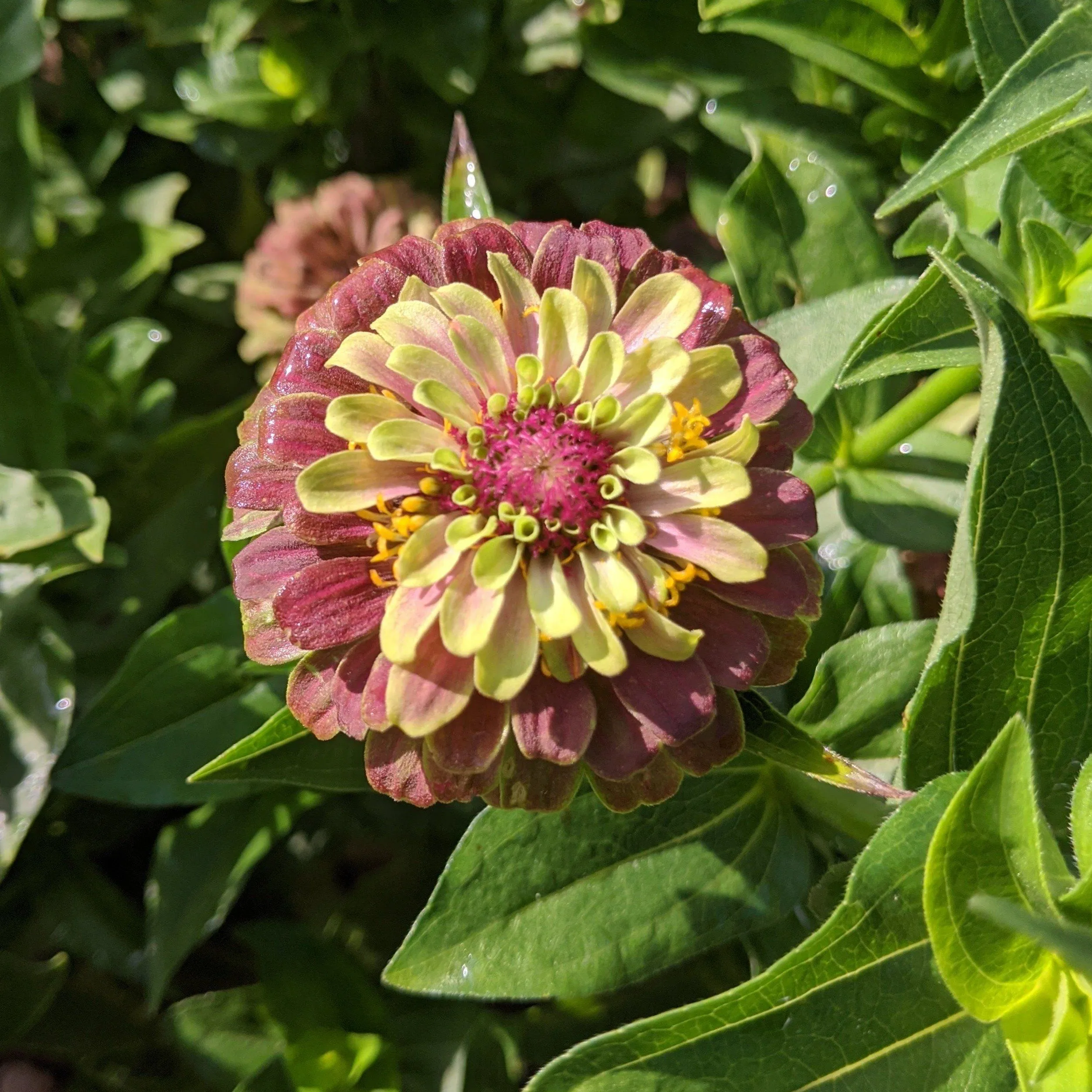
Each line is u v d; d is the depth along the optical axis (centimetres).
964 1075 21
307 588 20
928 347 23
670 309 21
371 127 34
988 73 23
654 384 20
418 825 31
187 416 34
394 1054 28
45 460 30
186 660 27
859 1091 21
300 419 21
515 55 33
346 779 24
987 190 26
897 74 27
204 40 31
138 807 31
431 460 20
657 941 23
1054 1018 20
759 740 21
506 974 23
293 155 34
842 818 23
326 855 32
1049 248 23
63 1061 31
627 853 23
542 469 20
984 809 19
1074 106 20
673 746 20
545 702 20
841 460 28
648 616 19
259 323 32
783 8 27
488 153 34
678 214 35
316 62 32
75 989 30
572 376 20
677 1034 21
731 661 20
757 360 21
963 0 26
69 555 28
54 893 30
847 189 27
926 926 21
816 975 21
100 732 27
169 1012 29
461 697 19
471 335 20
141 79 33
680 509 20
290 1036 28
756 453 21
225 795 27
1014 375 21
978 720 22
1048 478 21
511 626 20
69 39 34
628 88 31
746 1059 21
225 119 33
